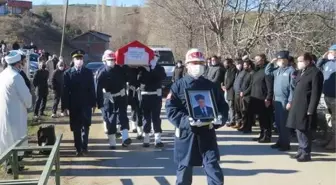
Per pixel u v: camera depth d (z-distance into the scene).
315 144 10.43
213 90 6.04
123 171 8.16
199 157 5.97
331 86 9.45
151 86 10.04
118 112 10.05
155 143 10.22
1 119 8.02
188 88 5.95
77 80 9.15
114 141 10.04
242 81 11.89
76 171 8.16
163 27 38.81
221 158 9.12
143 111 10.17
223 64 14.02
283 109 9.67
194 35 30.06
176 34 34.22
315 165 8.51
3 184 5.73
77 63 9.17
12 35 58.97
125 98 10.09
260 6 23.17
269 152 9.65
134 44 10.15
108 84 9.84
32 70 24.34
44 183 4.61
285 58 9.70
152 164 8.66
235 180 7.56
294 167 8.38
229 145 10.41
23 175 7.79
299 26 22.45
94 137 11.51
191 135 5.91
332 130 9.75
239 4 23.91
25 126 8.28
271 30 22.98
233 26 24.17
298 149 9.22
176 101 6.02
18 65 8.29
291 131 11.38
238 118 12.48
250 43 23.41
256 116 13.27
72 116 9.24
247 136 11.53
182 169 6.07
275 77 9.84
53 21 79.75
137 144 10.52
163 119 14.50
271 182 7.44
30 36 61.84
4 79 8.05
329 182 7.42
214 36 26.44
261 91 10.62
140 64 9.98
